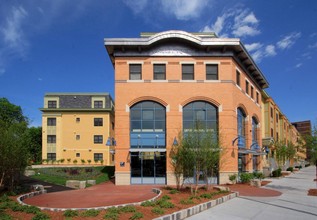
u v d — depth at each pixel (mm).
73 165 50281
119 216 11438
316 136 28953
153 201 14383
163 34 27422
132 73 28078
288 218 12938
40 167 41969
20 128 20094
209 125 27750
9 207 12852
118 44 27266
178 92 27781
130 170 26844
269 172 37719
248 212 14094
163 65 28281
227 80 28047
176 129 27219
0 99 52562
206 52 28312
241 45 28219
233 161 27234
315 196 19219
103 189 23016
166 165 26719
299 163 80438
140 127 27641
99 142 51938
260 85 40781
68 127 52156
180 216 12352
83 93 53781
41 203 15195
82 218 11156
